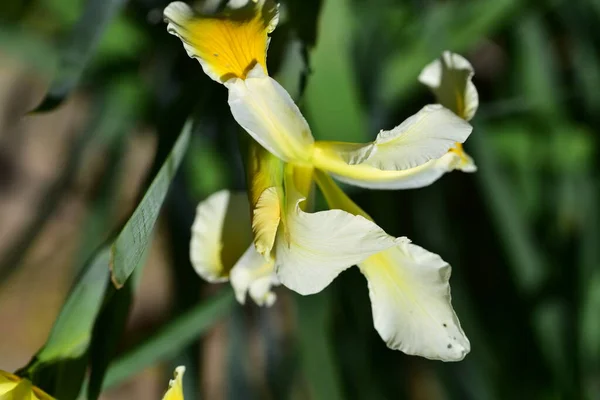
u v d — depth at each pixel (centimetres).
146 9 79
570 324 80
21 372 55
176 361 73
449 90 57
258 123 54
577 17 78
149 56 82
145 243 53
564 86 90
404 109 84
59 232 100
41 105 61
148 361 66
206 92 57
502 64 95
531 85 82
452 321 55
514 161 86
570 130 83
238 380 77
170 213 76
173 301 77
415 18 78
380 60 75
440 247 82
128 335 98
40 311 99
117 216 88
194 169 79
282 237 54
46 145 101
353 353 82
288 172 55
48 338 55
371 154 54
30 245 75
